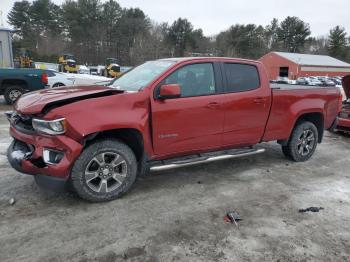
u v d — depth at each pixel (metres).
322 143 7.99
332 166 6.11
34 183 4.70
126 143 4.45
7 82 12.27
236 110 5.07
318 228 3.80
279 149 7.04
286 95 5.66
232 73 5.10
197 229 3.68
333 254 3.33
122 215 3.92
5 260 3.06
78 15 65.88
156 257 3.17
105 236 3.48
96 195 4.12
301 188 4.96
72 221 3.75
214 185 4.93
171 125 4.49
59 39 66.19
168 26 75.56
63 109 3.76
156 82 4.39
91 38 65.88
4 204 4.08
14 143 4.30
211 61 4.92
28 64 34.06
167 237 3.51
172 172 5.39
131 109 4.14
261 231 3.69
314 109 6.05
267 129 5.55
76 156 3.83
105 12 68.50
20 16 68.56
